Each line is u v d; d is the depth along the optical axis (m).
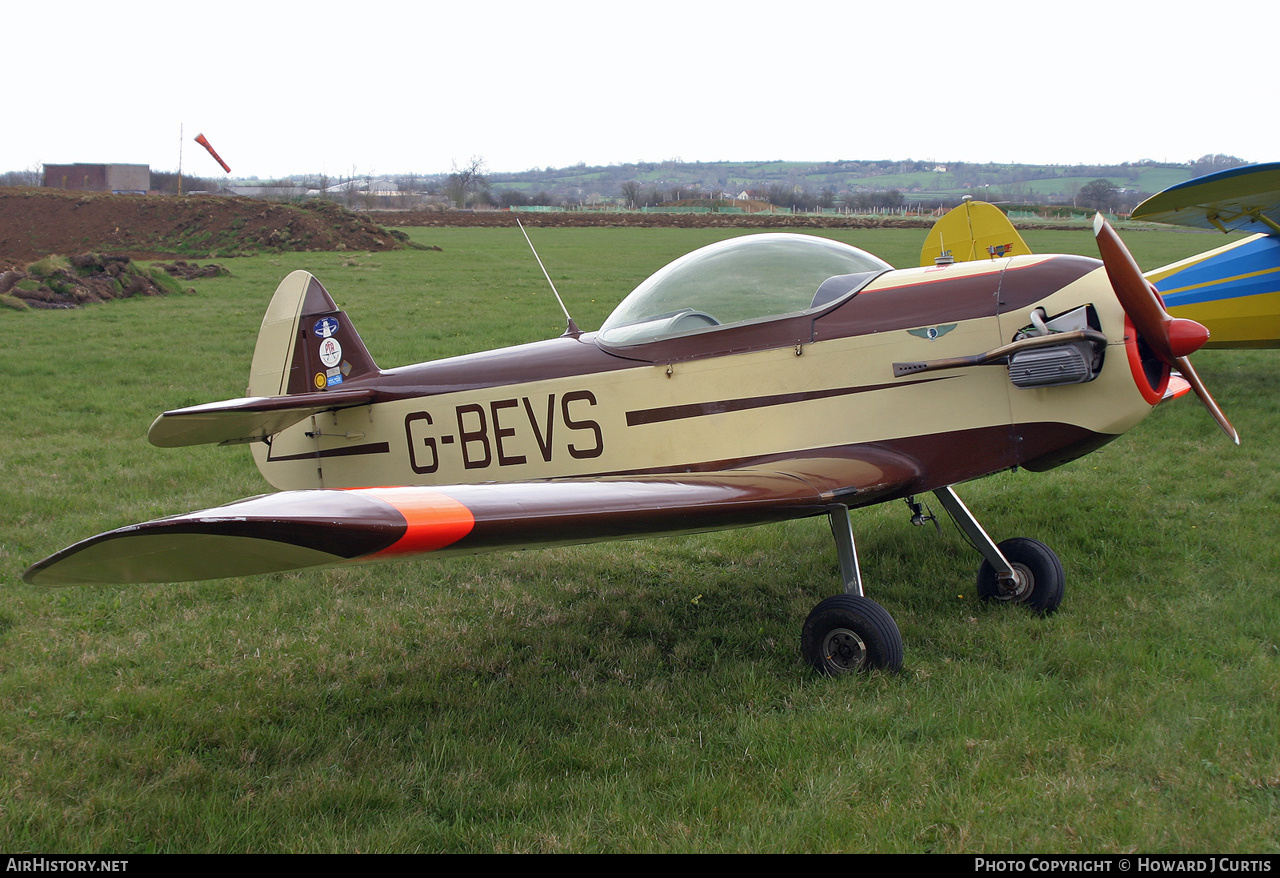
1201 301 9.95
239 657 4.09
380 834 2.68
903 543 5.42
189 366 11.98
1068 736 3.07
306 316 5.69
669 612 4.65
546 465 4.75
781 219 63.50
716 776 2.96
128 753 3.19
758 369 4.24
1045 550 4.32
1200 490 6.05
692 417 4.36
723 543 5.73
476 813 2.82
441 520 2.72
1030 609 4.34
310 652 4.11
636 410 4.47
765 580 5.02
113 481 6.80
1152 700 3.29
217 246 33.06
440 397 5.05
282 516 2.45
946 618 4.31
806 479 3.73
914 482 3.98
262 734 3.36
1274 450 7.04
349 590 4.93
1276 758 2.88
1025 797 2.72
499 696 3.69
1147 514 5.66
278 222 34.28
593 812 2.79
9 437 8.16
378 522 2.58
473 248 36.69
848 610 3.70
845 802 2.74
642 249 36.72
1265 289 9.55
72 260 19.89
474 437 4.96
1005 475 6.75
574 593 4.93
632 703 3.59
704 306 4.40
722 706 3.50
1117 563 4.86
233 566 2.76
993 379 3.90
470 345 13.14
